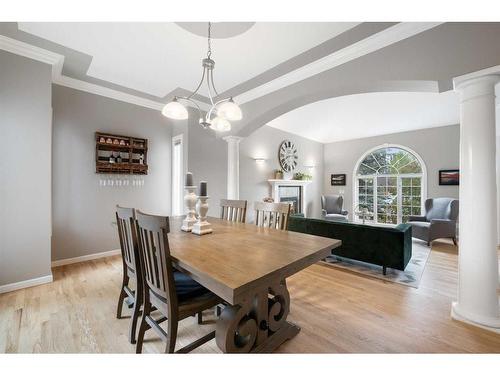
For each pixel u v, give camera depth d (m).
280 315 1.64
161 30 2.15
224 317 1.33
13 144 2.39
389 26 2.07
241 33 2.18
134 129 3.79
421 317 1.98
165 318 1.66
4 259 2.35
